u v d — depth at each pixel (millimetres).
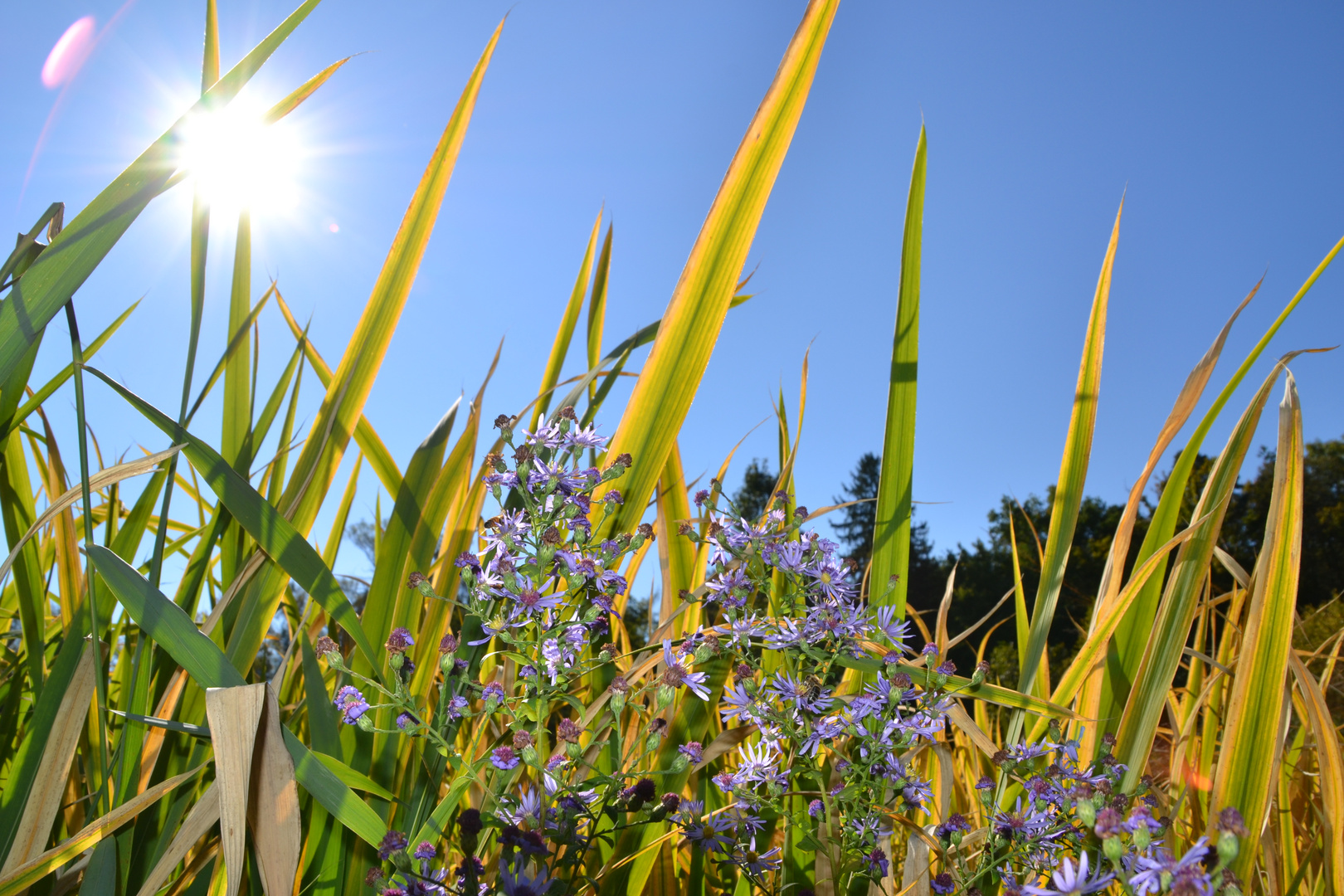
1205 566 387
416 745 384
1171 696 563
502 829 334
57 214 317
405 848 299
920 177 459
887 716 391
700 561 509
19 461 386
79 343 319
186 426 358
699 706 432
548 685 363
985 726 577
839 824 384
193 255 364
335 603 330
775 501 443
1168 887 257
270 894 256
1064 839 361
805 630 402
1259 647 341
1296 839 512
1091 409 457
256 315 414
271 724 268
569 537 401
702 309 431
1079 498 450
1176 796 467
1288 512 344
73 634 336
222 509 389
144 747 348
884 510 455
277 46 309
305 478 389
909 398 458
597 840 404
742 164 424
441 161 419
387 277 413
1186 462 419
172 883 347
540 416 440
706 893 451
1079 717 390
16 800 307
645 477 435
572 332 506
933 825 440
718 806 459
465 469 430
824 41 413
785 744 421
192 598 380
